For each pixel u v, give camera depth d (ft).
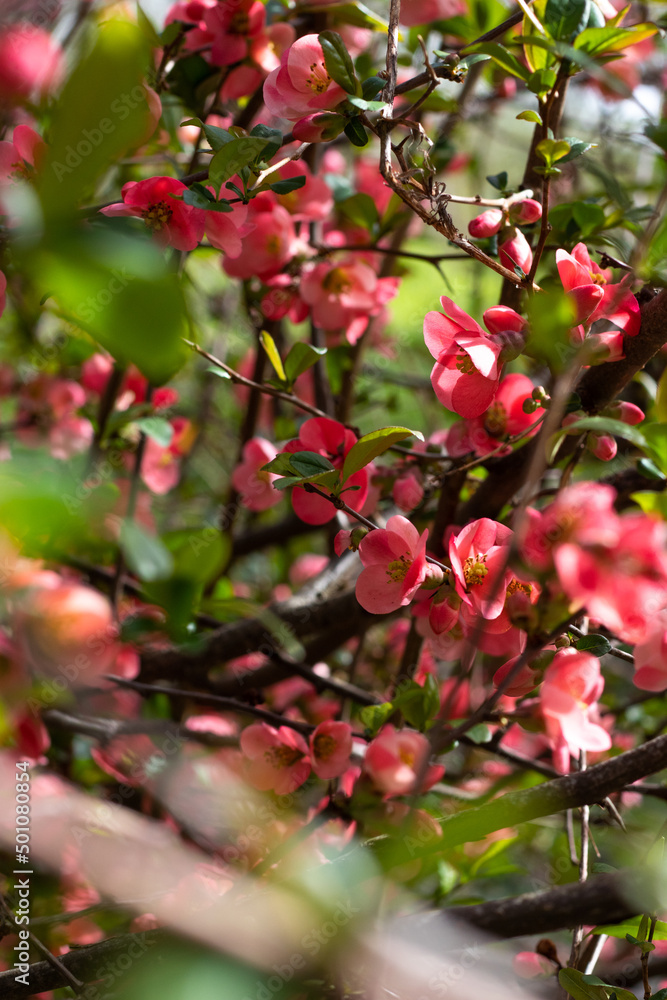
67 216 3.33
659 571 4.97
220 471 9.56
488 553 5.27
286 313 6.21
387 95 5.41
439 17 6.21
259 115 6.49
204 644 6.06
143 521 6.55
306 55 5.45
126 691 5.94
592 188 6.69
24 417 6.89
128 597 6.18
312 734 5.62
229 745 5.88
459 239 5.38
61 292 3.39
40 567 5.16
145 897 5.32
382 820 5.47
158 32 6.14
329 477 5.34
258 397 6.61
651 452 5.04
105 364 6.72
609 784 5.22
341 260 6.29
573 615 5.05
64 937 5.72
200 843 5.62
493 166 9.53
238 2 5.92
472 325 5.31
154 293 3.21
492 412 5.56
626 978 5.65
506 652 5.26
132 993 4.74
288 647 6.04
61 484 4.72
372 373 7.77
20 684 5.05
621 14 5.40
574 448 5.67
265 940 4.87
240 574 8.54
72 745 6.13
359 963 5.01
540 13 5.49
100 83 3.23
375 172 7.31
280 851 5.40
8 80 5.40
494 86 7.56
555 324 5.13
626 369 5.43
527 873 6.00
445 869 5.74
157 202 5.41
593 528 4.98
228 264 6.06
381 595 5.36
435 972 5.03
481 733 5.62
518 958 5.62
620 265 5.57
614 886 5.09
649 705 6.40
